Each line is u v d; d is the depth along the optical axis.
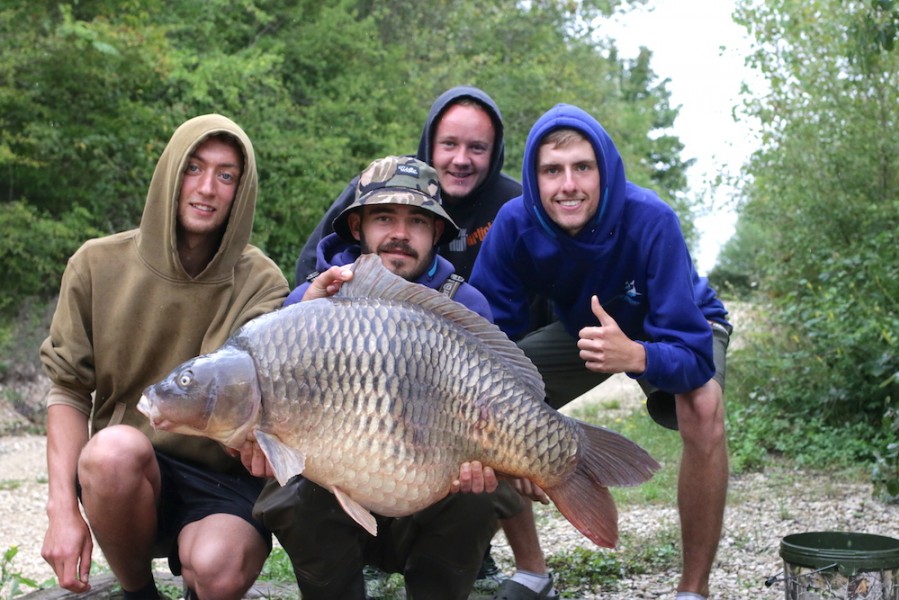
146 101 15.32
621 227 3.69
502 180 4.79
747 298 12.10
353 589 3.22
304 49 18.02
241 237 3.54
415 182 3.31
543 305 4.41
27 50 13.34
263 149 15.84
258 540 3.30
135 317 3.48
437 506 3.12
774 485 7.10
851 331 8.43
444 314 2.91
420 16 21.69
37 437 11.50
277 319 2.74
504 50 22.44
